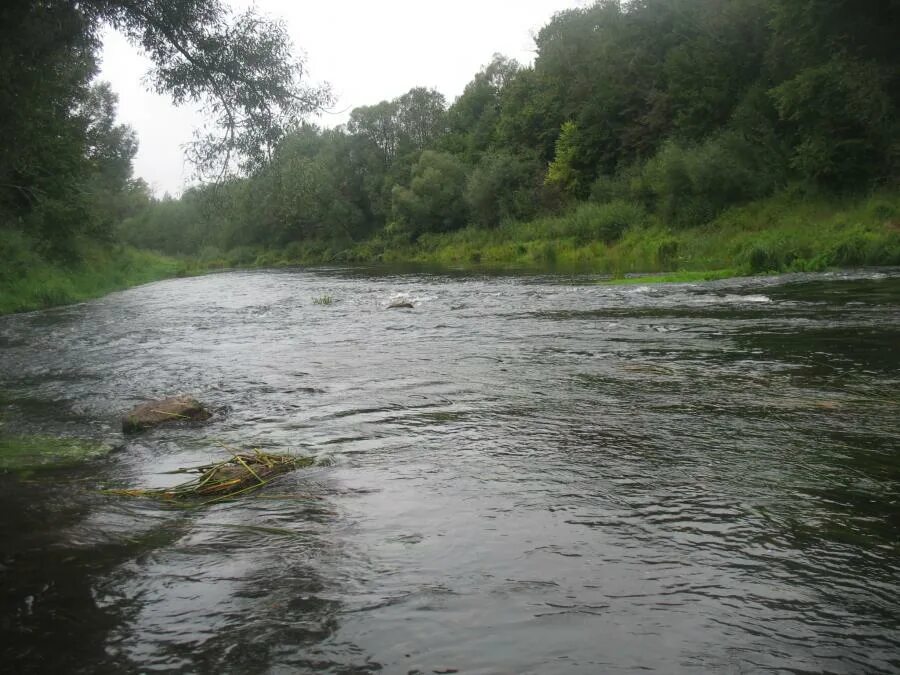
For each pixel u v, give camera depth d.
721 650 2.88
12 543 4.20
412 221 69.44
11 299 24.52
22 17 10.77
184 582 3.63
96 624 3.21
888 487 4.68
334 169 77.75
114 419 7.68
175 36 12.36
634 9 55.72
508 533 4.11
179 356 12.08
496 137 74.00
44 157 25.73
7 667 2.86
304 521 4.44
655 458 5.44
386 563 3.77
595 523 4.23
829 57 33.28
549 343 11.69
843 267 24.59
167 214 84.06
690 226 39.72
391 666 2.82
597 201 50.25
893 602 3.24
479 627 3.10
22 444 6.63
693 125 45.19
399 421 6.89
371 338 13.30
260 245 80.94
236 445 6.33
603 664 2.80
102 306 24.47
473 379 8.85
